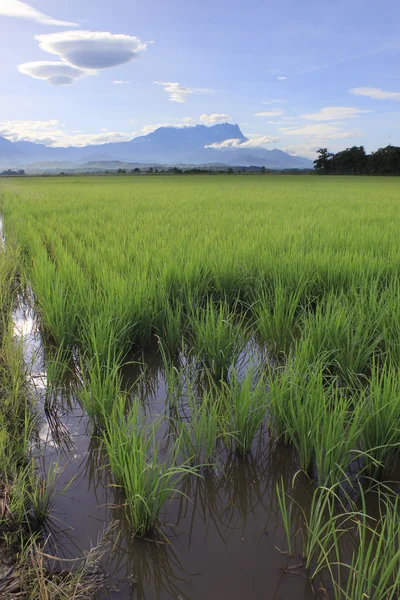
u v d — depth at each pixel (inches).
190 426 119.5
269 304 193.9
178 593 76.2
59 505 94.6
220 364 150.0
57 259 292.7
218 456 112.4
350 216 468.4
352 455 110.0
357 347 148.9
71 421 128.6
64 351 168.1
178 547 85.5
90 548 83.7
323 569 80.6
